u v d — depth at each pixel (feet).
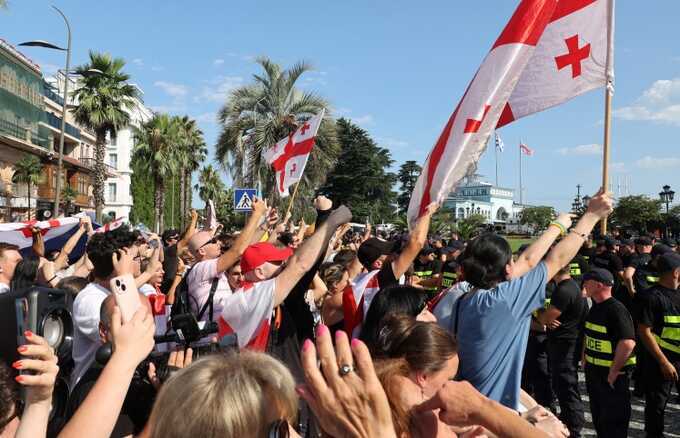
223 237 19.08
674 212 123.85
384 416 3.91
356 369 4.36
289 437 4.22
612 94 12.61
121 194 219.82
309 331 11.66
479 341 8.24
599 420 15.08
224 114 70.85
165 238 26.78
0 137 114.21
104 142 100.94
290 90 72.02
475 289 8.91
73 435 4.44
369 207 157.69
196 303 11.21
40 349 4.81
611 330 14.87
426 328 6.14
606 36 12.87
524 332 8.45
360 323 11.24
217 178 227.20
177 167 143.23
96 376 7.58
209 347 8.07
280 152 23.49
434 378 5.88
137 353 4.91
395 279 10.38
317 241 9.07
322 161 73.00
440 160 11.66
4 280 14.53
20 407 5.59
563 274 17.06
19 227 19.01
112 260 9.30
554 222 10.00
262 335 8.98
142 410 6.91
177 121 146.30
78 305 8.55
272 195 63.67
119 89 98.12
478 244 9.01
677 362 16.15
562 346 16.93
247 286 9.36
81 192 177.06
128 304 5.07
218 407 3.87
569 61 13.41
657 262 16.96
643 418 18.98
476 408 4.77
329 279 13.47
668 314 16.19
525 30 11.48
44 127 147.43
